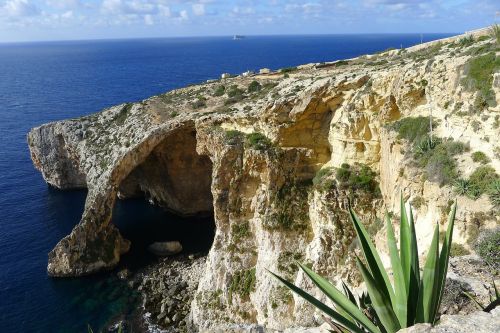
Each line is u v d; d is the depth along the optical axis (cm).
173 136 5788
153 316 4088
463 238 2122
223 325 1130
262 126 4106
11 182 7644
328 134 3869
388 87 3291
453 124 2636
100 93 17275
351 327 824
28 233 5631
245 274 4059
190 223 6391
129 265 5091
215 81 7106
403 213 834
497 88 2372
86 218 5066
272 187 3975
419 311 790
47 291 4459
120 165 5425
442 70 2862
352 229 3516
